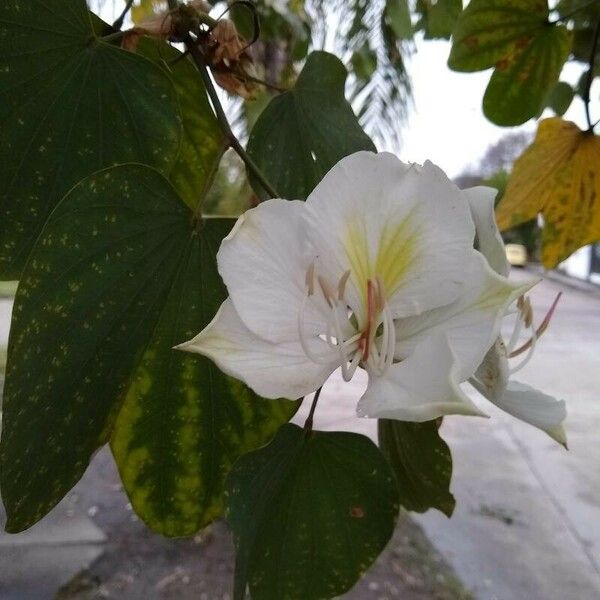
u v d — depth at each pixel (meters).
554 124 0.37
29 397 0.18
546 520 1.08
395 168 0.18
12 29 0.20
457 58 0.38
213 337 0.17
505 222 0.40
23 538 0.94
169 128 0.22
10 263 0.21
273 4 0.68
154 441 0.23
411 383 0.17
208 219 0.21
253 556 0.21
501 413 1.57
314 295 0.18
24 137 0.21
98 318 0.19
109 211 0.19
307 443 0.22
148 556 0.92
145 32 0.23
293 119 0.26
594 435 1.45
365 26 0.83
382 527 0.22
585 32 0.46
